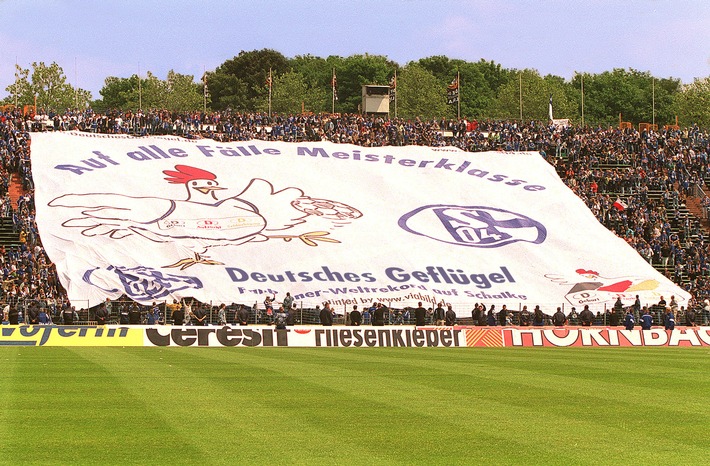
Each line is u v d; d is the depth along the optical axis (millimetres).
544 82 188375
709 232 82188
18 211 71062
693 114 174500
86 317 59750
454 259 70188
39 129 85312
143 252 64812
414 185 79125
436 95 181000
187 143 80812
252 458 15727
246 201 73438
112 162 75812
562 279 69750
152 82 179875
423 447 16859
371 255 68938
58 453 15969
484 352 43719
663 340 53469
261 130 92688
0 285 59750
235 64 193625
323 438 17625
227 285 63312
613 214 81688
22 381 26750
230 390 24859
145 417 19812
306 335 48000
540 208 78562
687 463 15805
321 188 76938
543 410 21672
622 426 19438
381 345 48875
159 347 45062
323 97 197000
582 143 95062
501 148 94562
